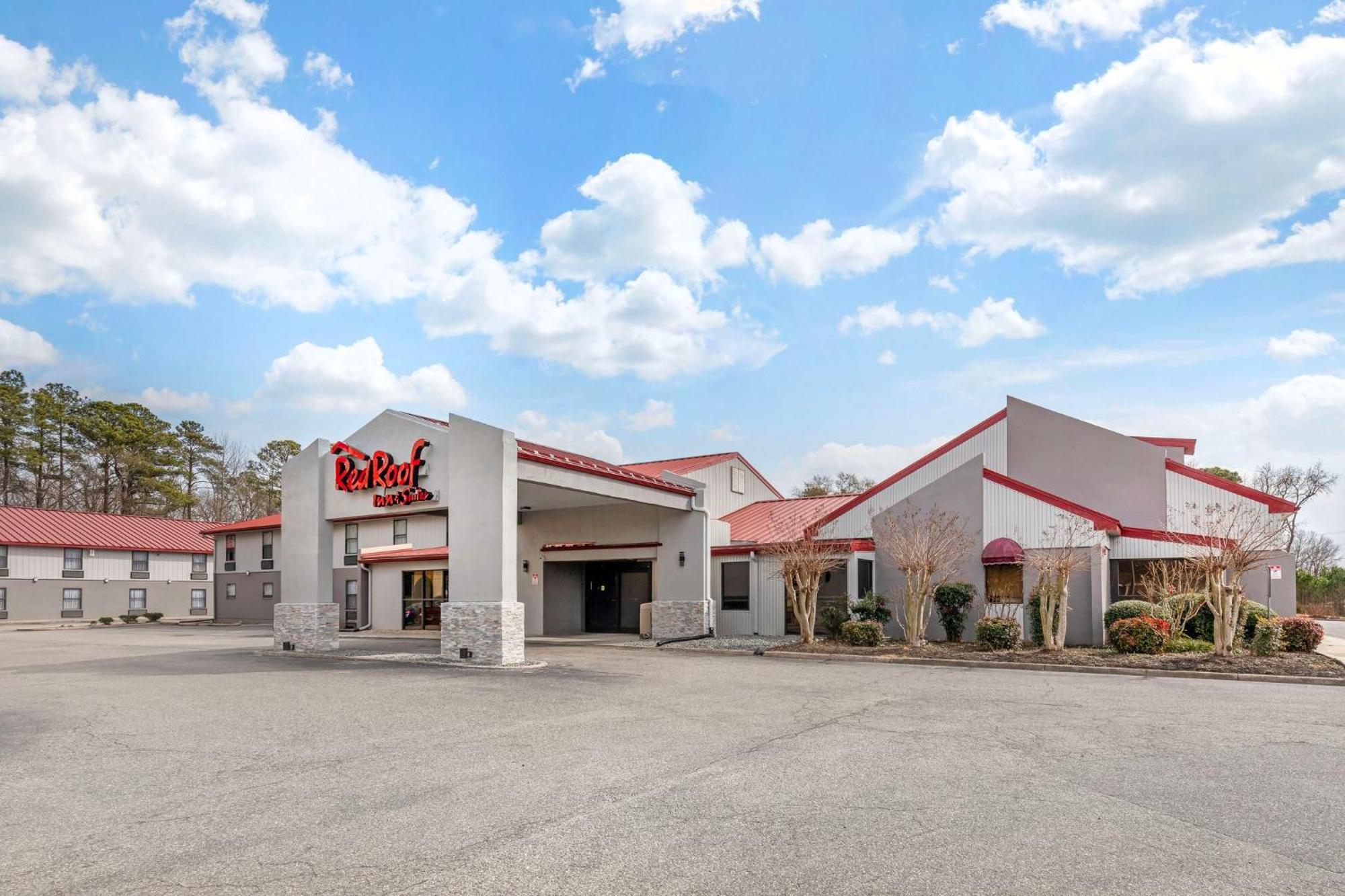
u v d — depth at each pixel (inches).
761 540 1035.3
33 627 1523.1
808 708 434.9
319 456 801.6
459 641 676.1
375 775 295.1
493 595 663.1
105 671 633.6
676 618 948.0
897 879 194.5
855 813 245.1
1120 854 210.8
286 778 291.9
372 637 1085.8
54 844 224.1
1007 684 532.4
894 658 689.6
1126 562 826.8
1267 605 807.7
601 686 528.4
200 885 193.6
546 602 1066.7
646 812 247.8
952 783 278.5
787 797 263.4
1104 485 913.5
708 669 630.5
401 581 1268.5
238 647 895.7
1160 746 334.3
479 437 685.9
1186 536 791.7
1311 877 195.5
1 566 1658.5
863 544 874.1
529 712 425.7
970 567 832.3
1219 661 604.7
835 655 716.7
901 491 984.9
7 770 307.9
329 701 466.0
